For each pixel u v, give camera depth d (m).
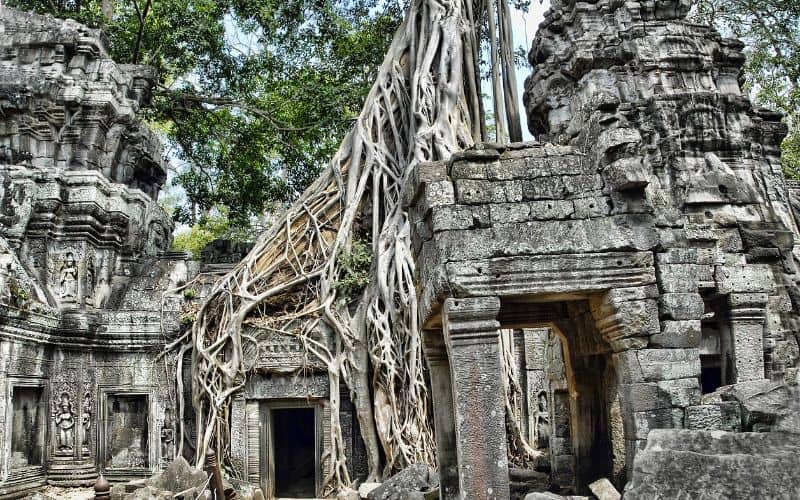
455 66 17.91
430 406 14.40
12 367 13.55
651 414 7.35
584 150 8.01
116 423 15.95
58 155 17.66
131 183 19.98
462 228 7.51
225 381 15.20
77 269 16.72
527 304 9.88
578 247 7.49
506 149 7.80
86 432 15.31
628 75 14.70
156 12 22.66
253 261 16.75
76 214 17.00
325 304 15.55
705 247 10.45
